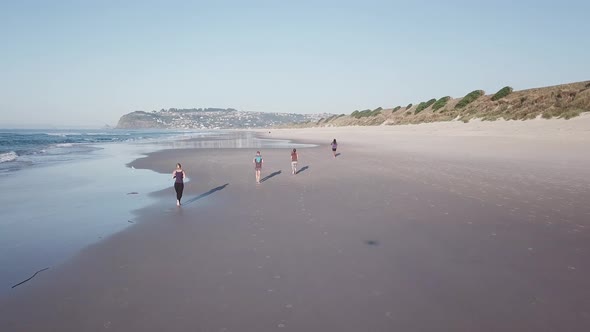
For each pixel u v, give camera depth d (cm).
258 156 1761
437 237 862
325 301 571
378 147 3869
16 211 1222
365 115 11712
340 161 2625
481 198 1252
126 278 676
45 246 869
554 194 1270
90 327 515
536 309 534
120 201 1373
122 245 862
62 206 1294
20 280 678
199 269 707
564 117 3569
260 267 709
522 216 1019
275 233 923
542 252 754
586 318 509
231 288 623
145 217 1124
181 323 520
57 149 4275
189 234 937
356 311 539
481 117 5088
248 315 536
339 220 1030
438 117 6681
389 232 909
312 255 766
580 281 622
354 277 654
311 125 16412
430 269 682
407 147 3628
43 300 599
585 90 3878
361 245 820
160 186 1708
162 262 749
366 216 1066
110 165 2556
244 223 1027
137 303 580
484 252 761
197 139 7488
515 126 3922
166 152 3744
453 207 1142
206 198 1405
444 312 531
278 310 548
